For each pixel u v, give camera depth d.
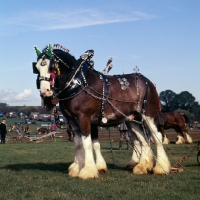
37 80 11.16
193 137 37.09
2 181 10.34
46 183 10.01
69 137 36.53
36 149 23.56
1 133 35.53
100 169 11.67
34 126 74.44
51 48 10.70
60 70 10.91
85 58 11.09
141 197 8.37
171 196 8.42
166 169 11.53
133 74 12.37
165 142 28.97
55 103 10.88
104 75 11.66
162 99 112.56
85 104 10.82
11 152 20.95
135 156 12.65
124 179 10.58
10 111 125.19
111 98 11.29
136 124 12.28
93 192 8.81
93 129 11.96
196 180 10.39
